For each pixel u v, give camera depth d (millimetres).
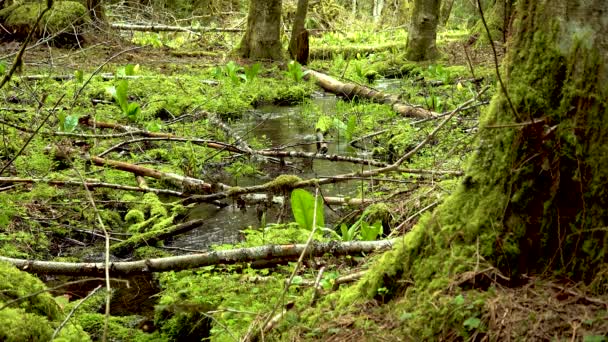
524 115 2225
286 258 3439
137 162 6434
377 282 2479
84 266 3453
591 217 2141
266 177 6301
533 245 2197
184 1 22891
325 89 11359
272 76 12461
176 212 5375
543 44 2236
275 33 14078
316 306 2742
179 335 3295
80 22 12523
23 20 12336
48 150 6066
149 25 16297
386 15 27547
